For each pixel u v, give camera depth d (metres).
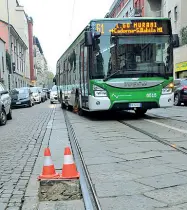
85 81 13.74
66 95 20.98
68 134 10.44
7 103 15.49
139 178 5.48
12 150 8.28
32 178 5.77
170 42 13.05
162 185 5.09
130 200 4.55
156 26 12.95
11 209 4.39
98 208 4.27
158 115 15.36
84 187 5.10
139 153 7.25
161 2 41.03
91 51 12.68
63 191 4.73
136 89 12.79
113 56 12.72
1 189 5.20
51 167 4.92
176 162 6.39
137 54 12.80
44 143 9.13
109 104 12.74
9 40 43.56
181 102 22.78
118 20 12.78
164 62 13.01
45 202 4.64
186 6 33.66
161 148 7.70
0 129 12.76
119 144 8.35
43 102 41.56
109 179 5.48
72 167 4.83
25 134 10.97
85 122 13.34
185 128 10.68
